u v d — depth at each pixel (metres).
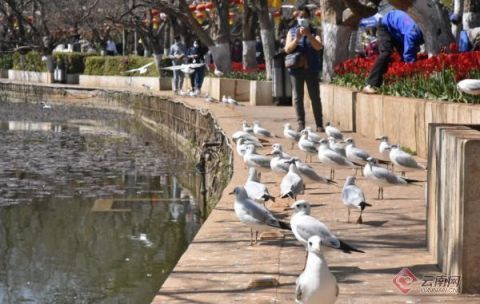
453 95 15.96
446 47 20.39
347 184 10.83
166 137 36.31
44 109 50.09
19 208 18.28
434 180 8.99
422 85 17.75
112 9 58.06
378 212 11.48
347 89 22.94
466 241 7.77
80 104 54.78
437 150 8.84
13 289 12.08
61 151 28.91
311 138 16.88
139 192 20.55
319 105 20.72
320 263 6.64
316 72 20.48
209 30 47.16
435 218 8.91
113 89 53.22
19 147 29.88
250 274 8.54
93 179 22.47
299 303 6.68
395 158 13.28
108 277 12.57
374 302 7.57
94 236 15.47
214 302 7.66
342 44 27.20
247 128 19.62
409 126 16.91
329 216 11.24
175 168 24.95
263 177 14.69
